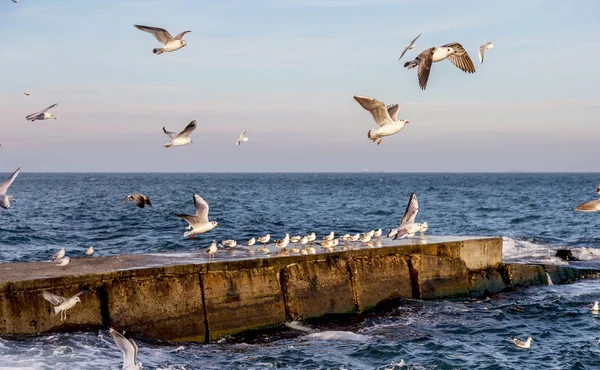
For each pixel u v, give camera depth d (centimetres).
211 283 1936
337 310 2162
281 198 8975
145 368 1595
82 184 15550
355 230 4462
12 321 1638
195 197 1780
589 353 1844
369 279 2258
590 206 1412
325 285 2150
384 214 6025
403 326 2078
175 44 1638
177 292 1872
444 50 1252
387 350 1820
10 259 3116
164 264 1941
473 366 1723
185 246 3569
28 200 7556
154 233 4147
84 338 1678
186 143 1783
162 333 1831
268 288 2038
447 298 2433
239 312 1964
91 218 5125
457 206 7375
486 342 1934
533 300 2453
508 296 2530
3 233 3953
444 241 2523
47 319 1686
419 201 8450
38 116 1698
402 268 2356
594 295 2541
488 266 2623
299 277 2106
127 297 1797
